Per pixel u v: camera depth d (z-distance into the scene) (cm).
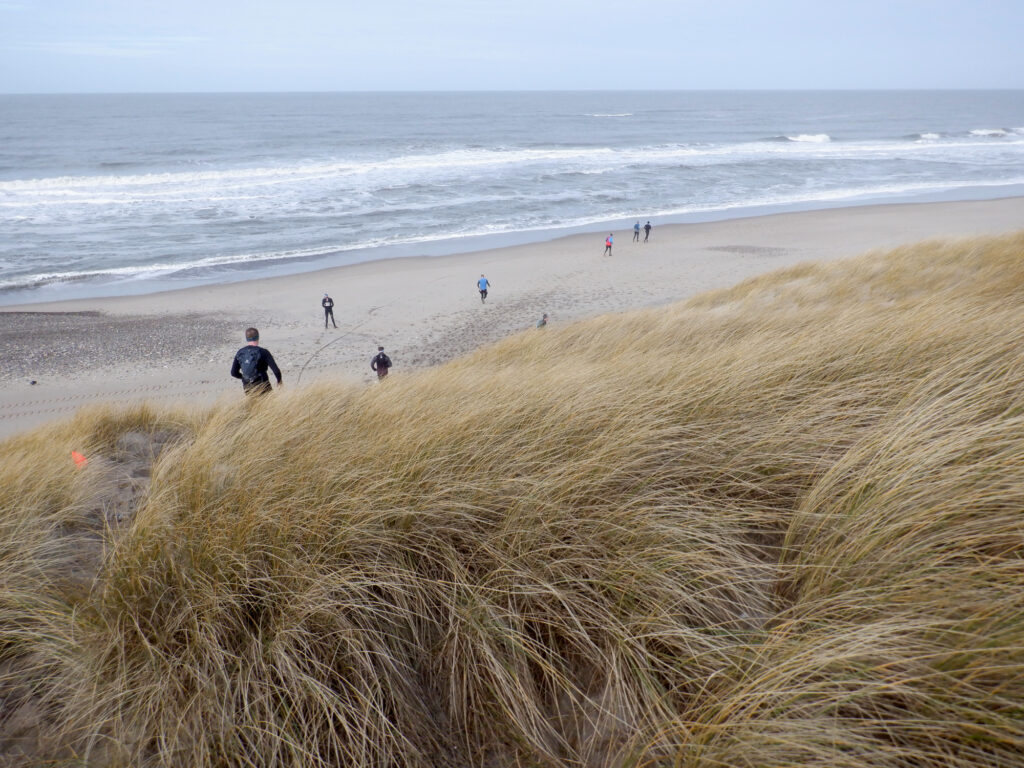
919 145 9094
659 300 2392
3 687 212
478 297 2511
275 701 199
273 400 499
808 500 240
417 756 187
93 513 336
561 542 241
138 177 5691
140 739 189
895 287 1134
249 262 3177
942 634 164
